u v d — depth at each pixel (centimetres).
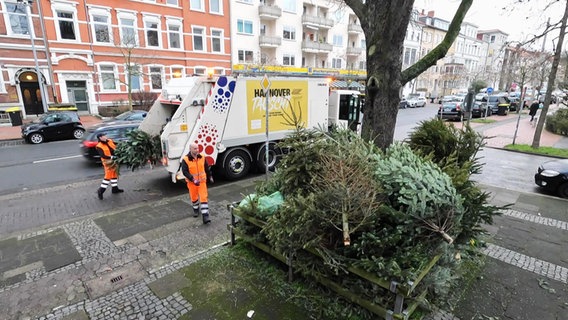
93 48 2241
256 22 3091
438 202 314
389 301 315
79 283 410
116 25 2302
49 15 2058
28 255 482
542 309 354
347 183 325
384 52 514
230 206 478
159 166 1045
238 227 472
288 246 352
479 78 4619
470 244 415
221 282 402
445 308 354
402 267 314
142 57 2394
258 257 453
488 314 346
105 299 376
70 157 1188
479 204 382
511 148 1286
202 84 771
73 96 2252
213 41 2831
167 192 791
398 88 527
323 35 3784
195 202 614
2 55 1983
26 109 2136
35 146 1395
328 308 349
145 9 2400
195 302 366
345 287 344
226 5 2830
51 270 442
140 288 395
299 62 3550
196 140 776
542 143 1427
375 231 324
